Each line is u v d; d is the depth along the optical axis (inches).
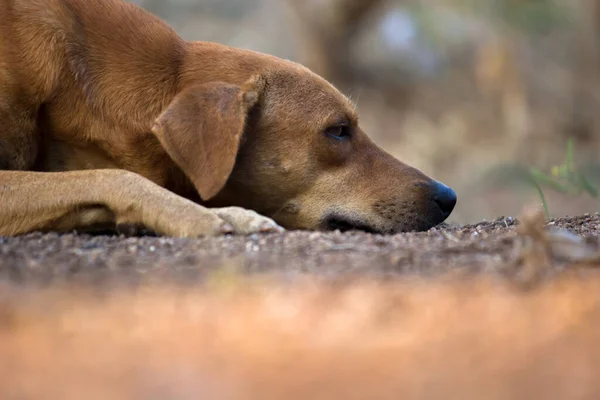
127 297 242.1
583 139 1173.1
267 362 193.6
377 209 368.5
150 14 389.7
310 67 1170.0
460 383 181.2
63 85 353.7
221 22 1376.7
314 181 370.3
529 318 221.5
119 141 359.3
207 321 221.5
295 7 1140.5
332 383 181.5
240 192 372.2
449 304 232.8
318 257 281.1
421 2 1344.7
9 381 185.6
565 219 385.1
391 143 1135.6
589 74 1229.7
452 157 1103.6
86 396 175.9
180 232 321.7
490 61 1195.9
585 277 260.5
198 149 339.3
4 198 327.9
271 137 366.3
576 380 182.1
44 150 365.7
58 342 208.7
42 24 351.3
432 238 312.7
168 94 364.8
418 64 1269.7
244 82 361.4
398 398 173.6
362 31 1169.4
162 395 175.3
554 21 1274.6
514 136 1141.1
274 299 238.1
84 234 328.8
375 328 215.3
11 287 251.8
